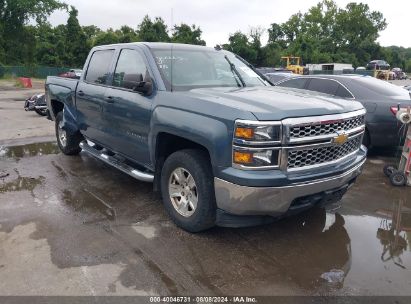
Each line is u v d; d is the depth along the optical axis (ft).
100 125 17.38
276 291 9.81
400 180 18.22
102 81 17.39
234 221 11.34
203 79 14.71
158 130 12.96
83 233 12.67
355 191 17.65
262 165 10.38
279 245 12.15
